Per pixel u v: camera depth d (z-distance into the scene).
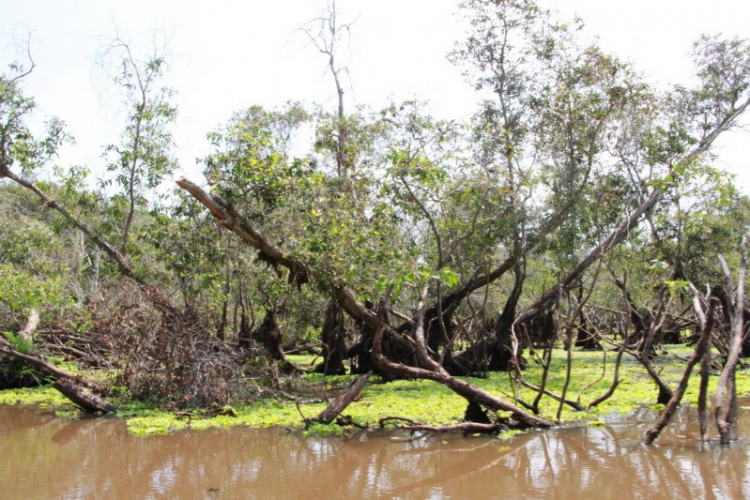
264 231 16.56
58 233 20.97
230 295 20.39
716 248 20.31
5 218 23.72
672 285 10.01
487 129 18.81
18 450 10.48
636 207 19.61
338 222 15.31
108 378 15.04
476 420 11.40
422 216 17.92
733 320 10.61
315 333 24.78
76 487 8.45
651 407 13.22
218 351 14.87
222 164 16.39
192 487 8.41
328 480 8.65
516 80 20.95
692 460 9.07
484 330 20.75
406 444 10.53
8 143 19.55
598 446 10.03
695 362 9.93
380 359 12.12
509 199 18.70
